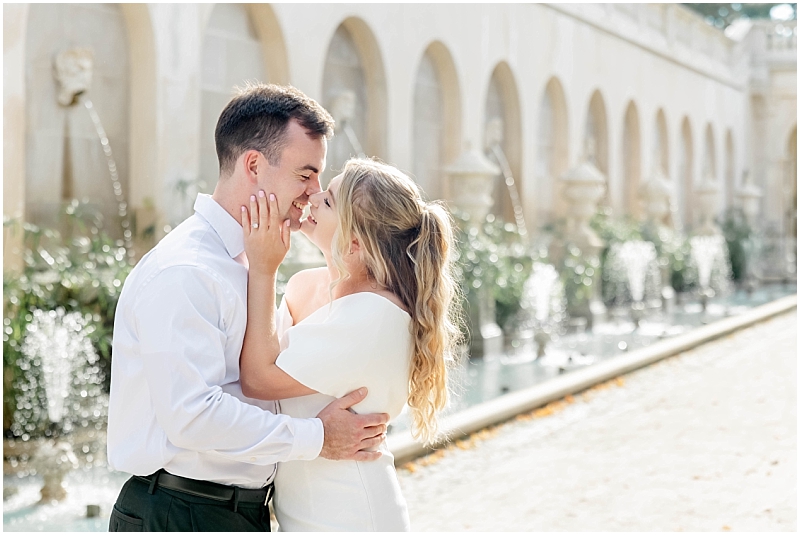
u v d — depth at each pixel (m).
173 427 1.89
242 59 8.98
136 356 2.02
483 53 12.73
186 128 8.02
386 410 2.12
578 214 13.06
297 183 2.10
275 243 2.07
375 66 10.72
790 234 23.67
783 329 11.89
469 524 4.12
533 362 8.95
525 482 4.83
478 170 10.31
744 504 4.44
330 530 2.09
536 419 6.37
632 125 17.75
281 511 2.18
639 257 13.87
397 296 2.15
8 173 6.30
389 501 2.14
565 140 15.05
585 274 12.24
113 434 2.07
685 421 6.31
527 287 10.39
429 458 5.25
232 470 2.07
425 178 12.13
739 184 23.41
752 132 24.00
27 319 5.55
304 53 9.37
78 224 7.12
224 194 2.12
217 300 1.99
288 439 1.97
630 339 10.86
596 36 15.87
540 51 14.12
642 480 4.86
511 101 13.72
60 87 7.14
